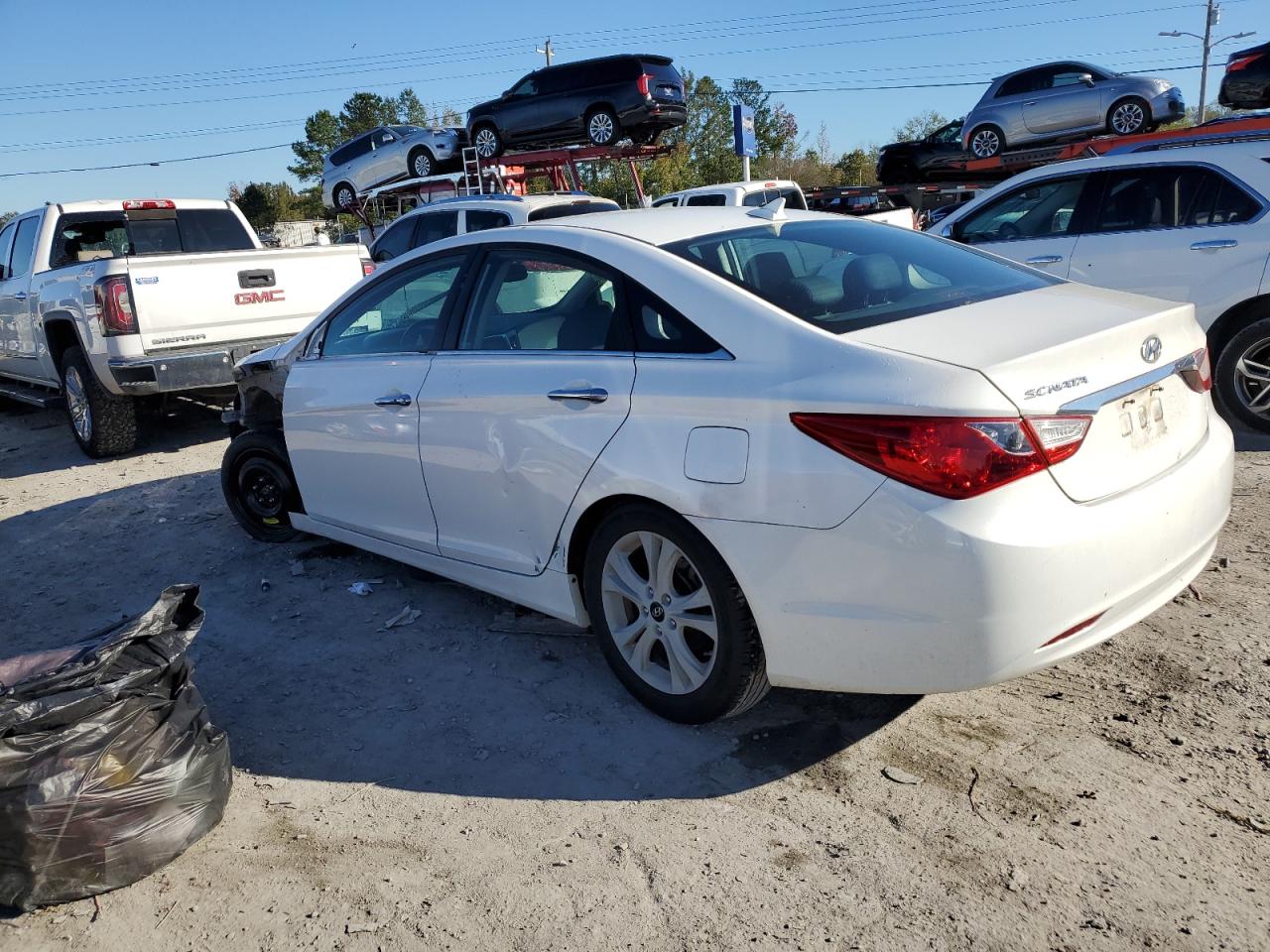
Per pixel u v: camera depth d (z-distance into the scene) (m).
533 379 3.50
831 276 3.29
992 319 2.96
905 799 2.88
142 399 8.45
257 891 2.71
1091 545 2.61
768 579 2.85
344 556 5.27
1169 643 3.64
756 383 2.87
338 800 3.11
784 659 2.90
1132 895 2.44
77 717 2.64
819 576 2.75
